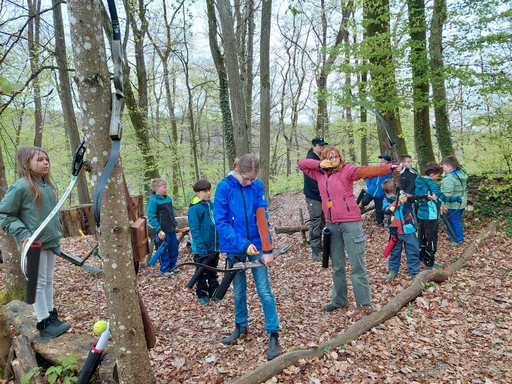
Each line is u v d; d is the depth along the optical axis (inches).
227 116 359.6
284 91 807.7
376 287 173.2
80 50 71.3
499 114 251.0
